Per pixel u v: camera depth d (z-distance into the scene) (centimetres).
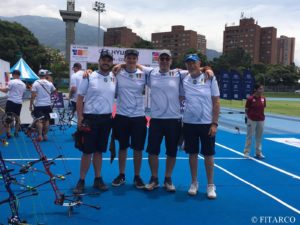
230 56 10381
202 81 576
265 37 14588
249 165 830
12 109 1062
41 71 1039
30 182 627
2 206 508
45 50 7194
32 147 944
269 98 5847
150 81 595
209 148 578
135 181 624
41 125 1021
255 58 14525
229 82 2088
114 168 755
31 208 510
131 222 471
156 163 608
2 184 607
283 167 816
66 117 1577
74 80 1053
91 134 571
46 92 1032
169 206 536
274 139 1277
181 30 13400
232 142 1177
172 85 583
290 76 9619
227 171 763
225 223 478
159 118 589
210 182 583
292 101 4825
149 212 509
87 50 1764
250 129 915
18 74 1074
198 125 577
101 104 575
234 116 2205
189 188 628
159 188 623
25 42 6750
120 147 620
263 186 655
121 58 1788
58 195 503
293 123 1941
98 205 529
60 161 809
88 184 631
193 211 518
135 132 602
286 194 610
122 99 598
